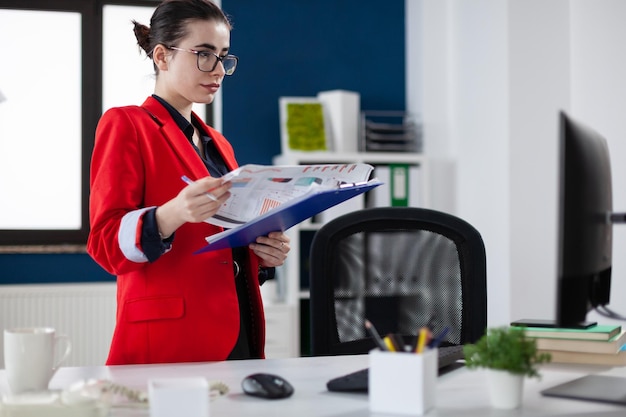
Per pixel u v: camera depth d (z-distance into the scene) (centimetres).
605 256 150
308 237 468
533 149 402
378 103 479
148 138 188
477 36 425
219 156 212
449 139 458
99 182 182
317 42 471
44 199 457
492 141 413
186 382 120
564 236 128
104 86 462
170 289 181
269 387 134
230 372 156
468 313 195
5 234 448
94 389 125
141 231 168
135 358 181
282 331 416
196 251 174
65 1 454
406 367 123
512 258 399
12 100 453
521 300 399
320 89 471
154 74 207
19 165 454
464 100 440
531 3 401
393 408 124
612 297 350
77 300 426
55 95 458
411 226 201
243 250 198
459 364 160
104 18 462
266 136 463
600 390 137
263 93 464
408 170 441
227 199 169
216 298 183
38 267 442
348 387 137
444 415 123
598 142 148
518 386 126
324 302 195
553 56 403
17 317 420
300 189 169
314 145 443
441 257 199
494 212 412
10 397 119
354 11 476
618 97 362
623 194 355
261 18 464
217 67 196
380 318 198
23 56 455
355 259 199
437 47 460
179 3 195
